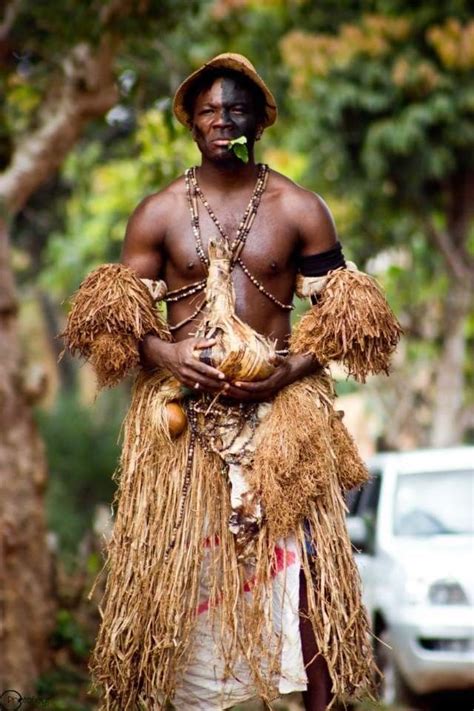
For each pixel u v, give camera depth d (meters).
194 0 19.08
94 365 8.85
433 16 33.78
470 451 21.36
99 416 43.50
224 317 8.58
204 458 8.75
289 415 8.66
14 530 16.86
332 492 8.78
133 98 20.06
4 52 19.06
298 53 32.44
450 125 34.09
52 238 41.47
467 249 36.75
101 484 40.28
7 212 18.77
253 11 32.47
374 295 8.80
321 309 8.79
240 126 8.77
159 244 8.98
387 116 34.12
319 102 33.78
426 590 18.38
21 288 47.38
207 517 8.72
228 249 8.77
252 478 8.64
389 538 19.81
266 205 8.91
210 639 8.75
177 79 20.53
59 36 18.48
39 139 19.14
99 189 37.69
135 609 8.65
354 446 9.05
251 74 8.71
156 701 8.67
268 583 8.61
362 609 8.83
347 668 8.65
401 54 33.56
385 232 36.97
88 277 8.84
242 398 8.59
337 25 34.84
